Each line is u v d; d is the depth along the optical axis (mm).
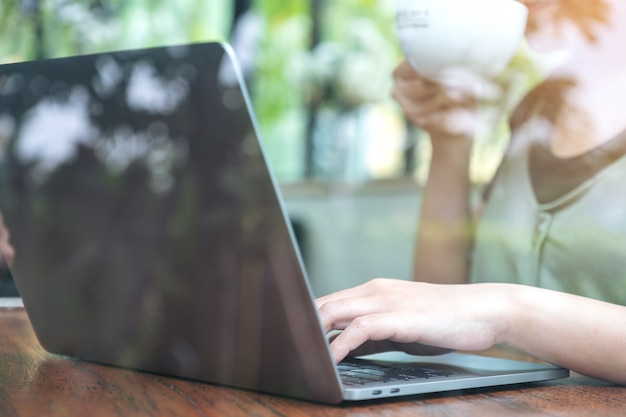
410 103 1370
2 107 613
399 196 2887
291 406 536
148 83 533
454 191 1371
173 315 588
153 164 549
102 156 575
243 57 2967
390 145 2936
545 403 604
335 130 3055
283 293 523
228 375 576
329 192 3039
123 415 502
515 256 1288
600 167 1217
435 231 1374
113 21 1987
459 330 700
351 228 2926
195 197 538
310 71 3006
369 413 528
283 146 3125
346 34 2963
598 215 1213
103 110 561
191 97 516
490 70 845
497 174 1357
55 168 606
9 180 637
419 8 817
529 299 739
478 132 1365
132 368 652
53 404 534
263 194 509
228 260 538
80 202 602
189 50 509
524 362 751
